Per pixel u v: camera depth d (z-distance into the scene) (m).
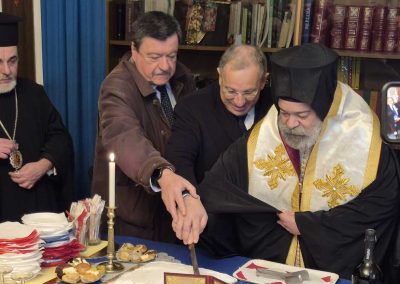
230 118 2.06
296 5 2.94
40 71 3.43
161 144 2.24
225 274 1.53
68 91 3.24
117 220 2.25
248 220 1.83
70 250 1.65
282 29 2.99
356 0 3.04
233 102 1.99
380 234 1.75
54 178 2.72
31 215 1.75
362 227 1.73
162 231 2.28
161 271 1.54
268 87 2.16
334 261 1.72
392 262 1.75
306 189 1.82
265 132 1.88
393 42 2.92
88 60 3.19
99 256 1.71
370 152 1.77
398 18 2.89
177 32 2.17
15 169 2.58
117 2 3.19
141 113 2.18
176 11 3.11
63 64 3.23
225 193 1.83
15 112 2.65
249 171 1.88
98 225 1.81
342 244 1.72
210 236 1.79
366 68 3.02
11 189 2.58
